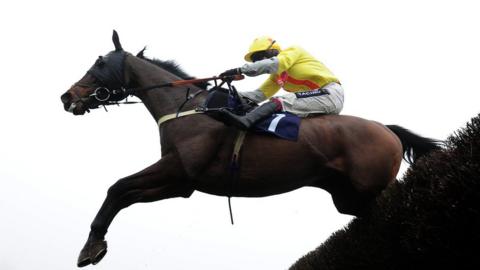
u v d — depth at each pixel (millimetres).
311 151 3580
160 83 3975
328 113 3822
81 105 3900
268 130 3574
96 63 4020
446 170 3115
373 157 3600
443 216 2988
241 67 3719
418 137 3926
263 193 3678
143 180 3578
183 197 3760
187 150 3564
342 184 3697
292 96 3740
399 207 3332
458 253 2908
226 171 3594
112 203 3555
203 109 3707
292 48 3924
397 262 3348
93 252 3479
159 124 3855
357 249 3725
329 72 3961
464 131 3252
